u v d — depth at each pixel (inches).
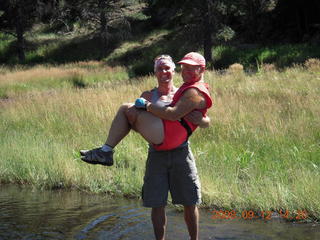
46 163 310.5
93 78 1073.5
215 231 200.2
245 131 363.9
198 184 173.3
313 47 1180.5
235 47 1337.4
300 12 1381.6
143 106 161.9
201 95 162.9
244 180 265.0
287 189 235.0
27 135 395.5
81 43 1675.7
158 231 172.6
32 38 1759.4
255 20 1453.0
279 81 605.3
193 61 162.4
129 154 319.3
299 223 209.5
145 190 172.4
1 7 1590.8
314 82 575.8
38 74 1048.8
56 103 511.8
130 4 1598.2
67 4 1635.1
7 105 539.5
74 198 259.4
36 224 212.1
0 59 1651.1
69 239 192.2
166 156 169.5
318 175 251.9
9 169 311.1
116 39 1640.0
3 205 245.3
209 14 1200.8
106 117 431.5
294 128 359.9
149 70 1111.0
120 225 209.3
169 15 1684.3
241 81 644.1
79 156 323.0
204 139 354.9
